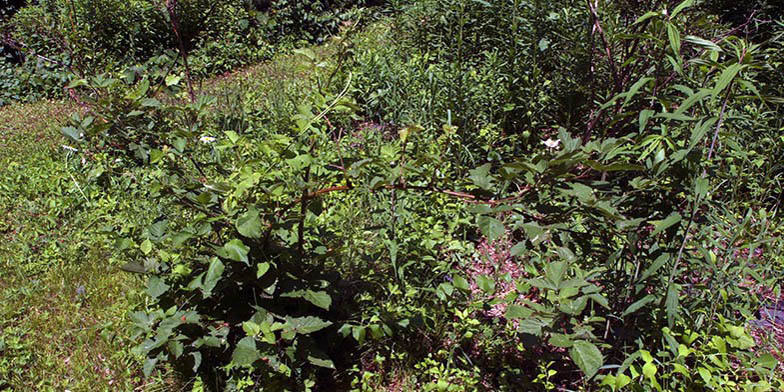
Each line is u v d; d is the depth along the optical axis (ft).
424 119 16.63
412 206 13.28
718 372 8.15
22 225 14.70
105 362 10.18
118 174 16.49
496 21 19.86
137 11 31.76
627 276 8.83
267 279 8.30
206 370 9.56
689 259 8.71
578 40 16.42
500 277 11.23
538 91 16.56
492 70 17.19
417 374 9.58
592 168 6.91
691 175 8.14
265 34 34.12
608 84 14.34
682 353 7.39
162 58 17.83
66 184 16.19
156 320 8.67
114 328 10.91
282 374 8.77
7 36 28.68
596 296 7.42
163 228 9.15
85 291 12.12
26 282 12.55
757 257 11.35
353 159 8.43
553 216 7.29
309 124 7.87
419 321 9.54
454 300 10.44
